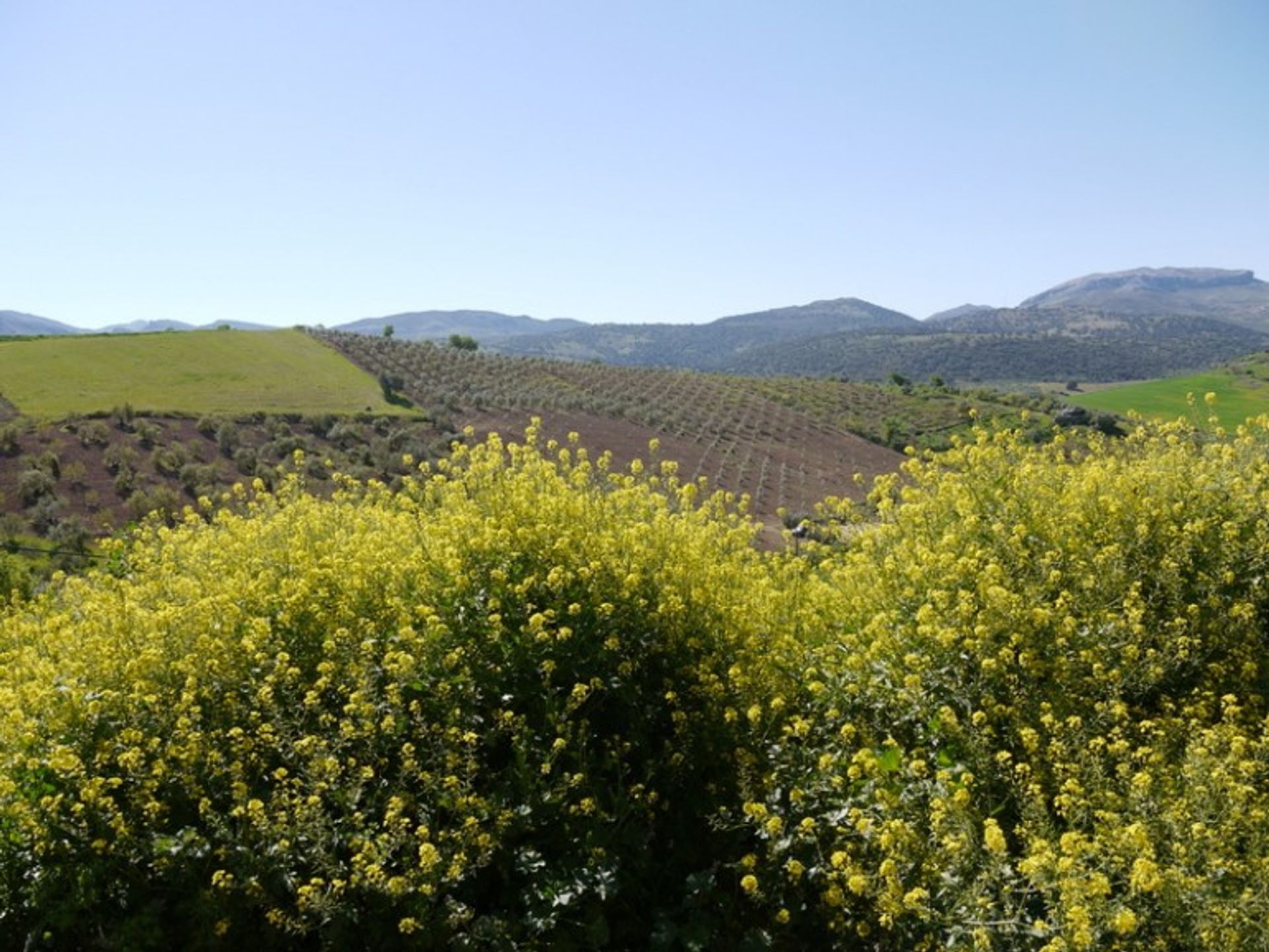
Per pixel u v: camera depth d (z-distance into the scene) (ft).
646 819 15.31
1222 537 18.89
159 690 15.37
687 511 23.80
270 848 12.84
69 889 12.75
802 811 14.46
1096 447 26.16
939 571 18.80
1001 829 13.26
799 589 21.40
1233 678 16.78
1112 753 14.42
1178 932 10.88
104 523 76.33
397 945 12.71
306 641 17.16
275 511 26.58
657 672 17.43
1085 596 18.01
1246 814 12.85
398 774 14.52
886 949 12.66
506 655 16.17
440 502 26.76
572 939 13.60
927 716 15.75
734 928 13.96
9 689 15.67
